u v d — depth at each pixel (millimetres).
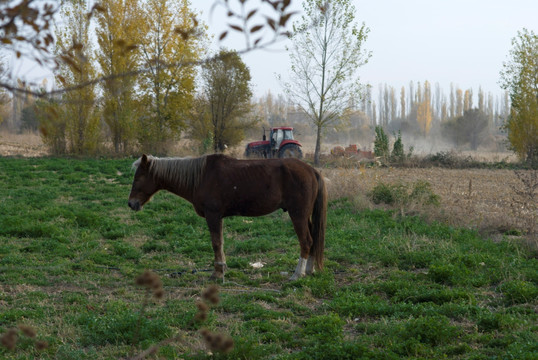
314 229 8945
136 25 33031
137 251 10828
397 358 5359
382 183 17000
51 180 22312
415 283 8289
